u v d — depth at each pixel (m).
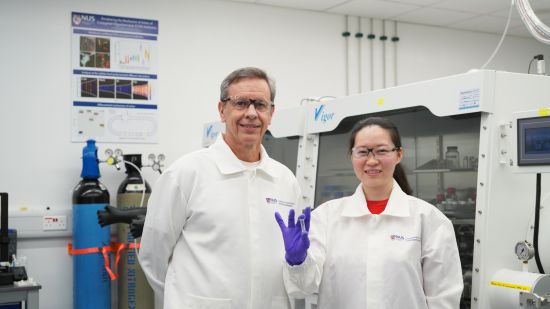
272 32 3.94
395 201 1.46
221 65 3.79
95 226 3.14
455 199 1.77
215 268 1.35
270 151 2.68
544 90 1.61
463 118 1.65
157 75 3.60
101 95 3.44
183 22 3.68
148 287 3.24
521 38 4.84
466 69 4.59
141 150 3.54
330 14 4.12
